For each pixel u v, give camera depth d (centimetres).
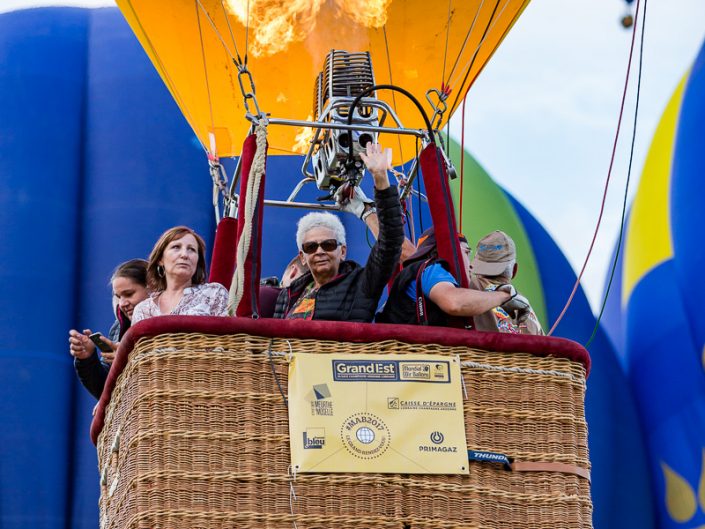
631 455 2533
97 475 2244
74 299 2370
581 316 2617
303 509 884
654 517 2503
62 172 2459
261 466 891
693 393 2523
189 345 910
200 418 895
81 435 2281
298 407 903
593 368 2594
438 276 997
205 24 1377
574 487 940
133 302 1272
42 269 2347
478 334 950
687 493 2469
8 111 2494
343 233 1173
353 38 1387
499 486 925
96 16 2730
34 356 2277
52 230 2391
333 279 1135
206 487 881
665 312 2633
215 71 1400
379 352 930
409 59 1392
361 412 910
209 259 2386
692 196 2622
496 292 980
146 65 2600
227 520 874
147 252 2369
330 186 1202
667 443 2533
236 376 908
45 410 2255
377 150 1059
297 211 2362
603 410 2547
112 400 998
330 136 1143
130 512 883
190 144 2511
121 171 2458
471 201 2656
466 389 936
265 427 899
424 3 1375
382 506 894
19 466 2202
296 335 922
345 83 1151
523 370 954
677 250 2648
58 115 2516
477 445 926
